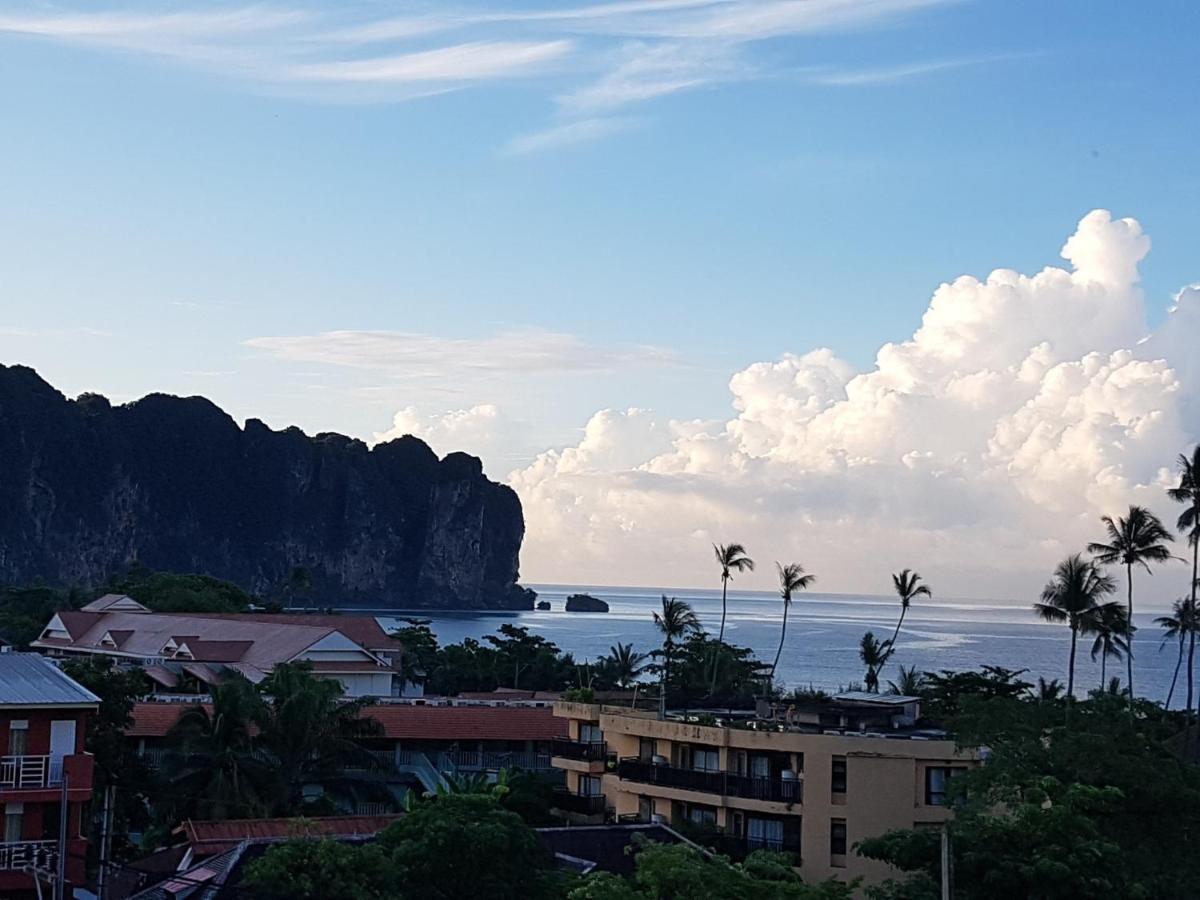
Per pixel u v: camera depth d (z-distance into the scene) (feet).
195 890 162.91
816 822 204.85
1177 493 353.51
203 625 469.57
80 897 191.93
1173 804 157.07
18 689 174.40
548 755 311.06
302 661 381.81
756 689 438.81
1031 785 151.84
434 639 570.87
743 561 455.63
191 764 243.60
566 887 146.72
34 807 168.66
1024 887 137.08
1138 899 136.05
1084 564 362.53
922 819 200.95
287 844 143.33
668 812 225.35
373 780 283.59
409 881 142.20
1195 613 363.76
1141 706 190.49
